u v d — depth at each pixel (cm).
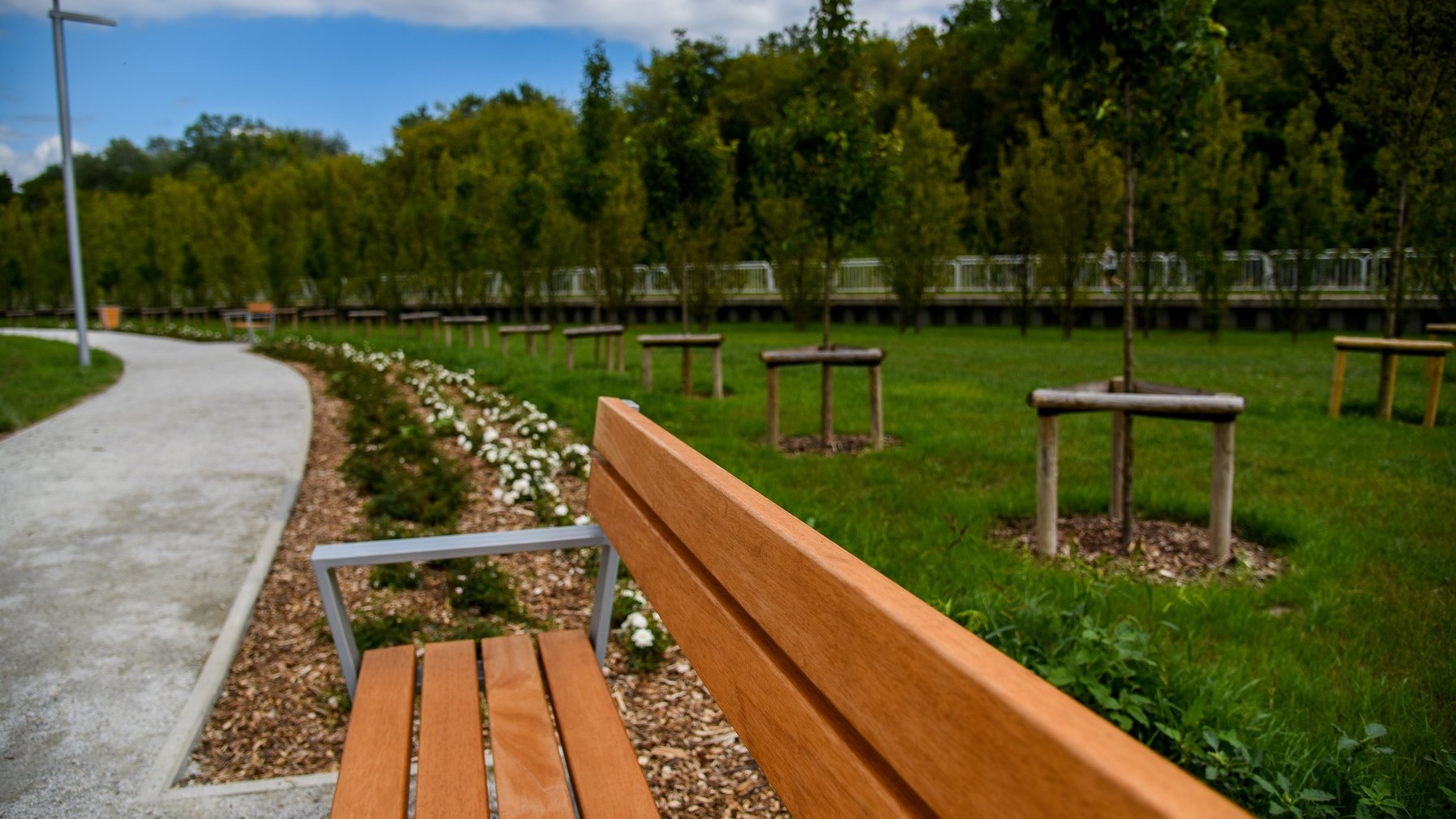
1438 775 263
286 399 1259
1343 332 2675
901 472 699
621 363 1477
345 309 4269
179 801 287
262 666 389
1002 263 3172
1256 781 252
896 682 105
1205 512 586
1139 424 932
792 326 3344
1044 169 2542
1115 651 304
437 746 222
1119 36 527
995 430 889
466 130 7069
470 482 692
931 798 96
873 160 859
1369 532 535
